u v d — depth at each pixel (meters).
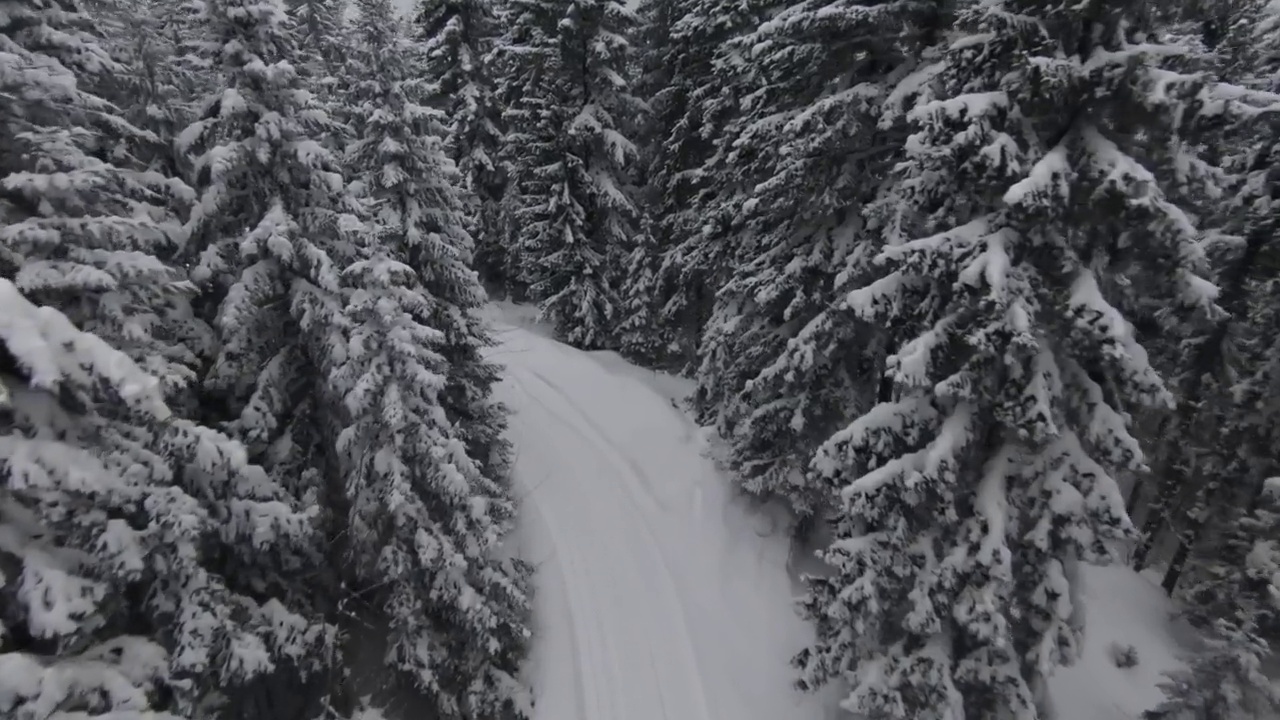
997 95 7.75
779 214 14.18
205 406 9.92
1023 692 8.17
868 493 8.62
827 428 14.30
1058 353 8.12
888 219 10.95
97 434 6.58
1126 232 7.74
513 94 26.09
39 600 5.64
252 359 9.91
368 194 12.73
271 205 9.61
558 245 24.11
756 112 15.22
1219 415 17.11
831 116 11.64
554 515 17.00
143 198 9.09
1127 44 7.38
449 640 11.40
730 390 16.84
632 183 26.50
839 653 9.69
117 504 6.33
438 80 24.86
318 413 11.05
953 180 8.80
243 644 7.79
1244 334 16.67
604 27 23.00
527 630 11.87
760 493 15.29
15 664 5.46
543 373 24.14
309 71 12.23
